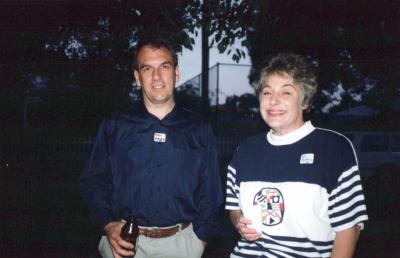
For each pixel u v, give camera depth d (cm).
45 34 1053
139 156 346
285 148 275
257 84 288
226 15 660
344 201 255
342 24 1591
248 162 288
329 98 1627
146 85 339
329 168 261
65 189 1226
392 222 870
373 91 1634
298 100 275
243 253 287
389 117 1583
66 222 865
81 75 1391
